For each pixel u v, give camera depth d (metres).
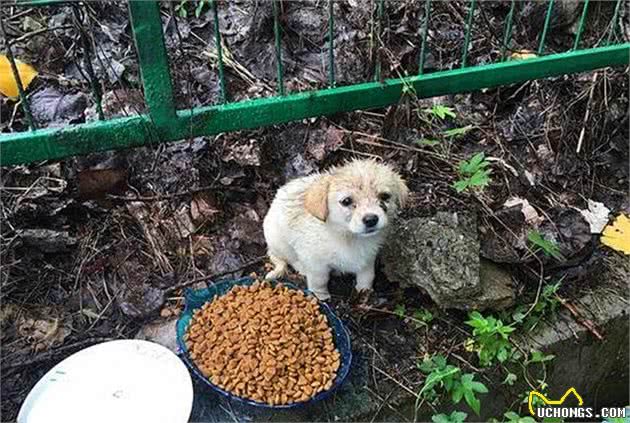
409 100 0.75
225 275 0.69
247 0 0.89
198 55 0.83
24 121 0.76
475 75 0.76
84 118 0.76
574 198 0.78
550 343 0.66
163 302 0.66
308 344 0.60
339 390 0.61
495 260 0.68
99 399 0.55
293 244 0.64
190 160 0.75
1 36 0.81
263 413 0.58
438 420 0.60
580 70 0.79
